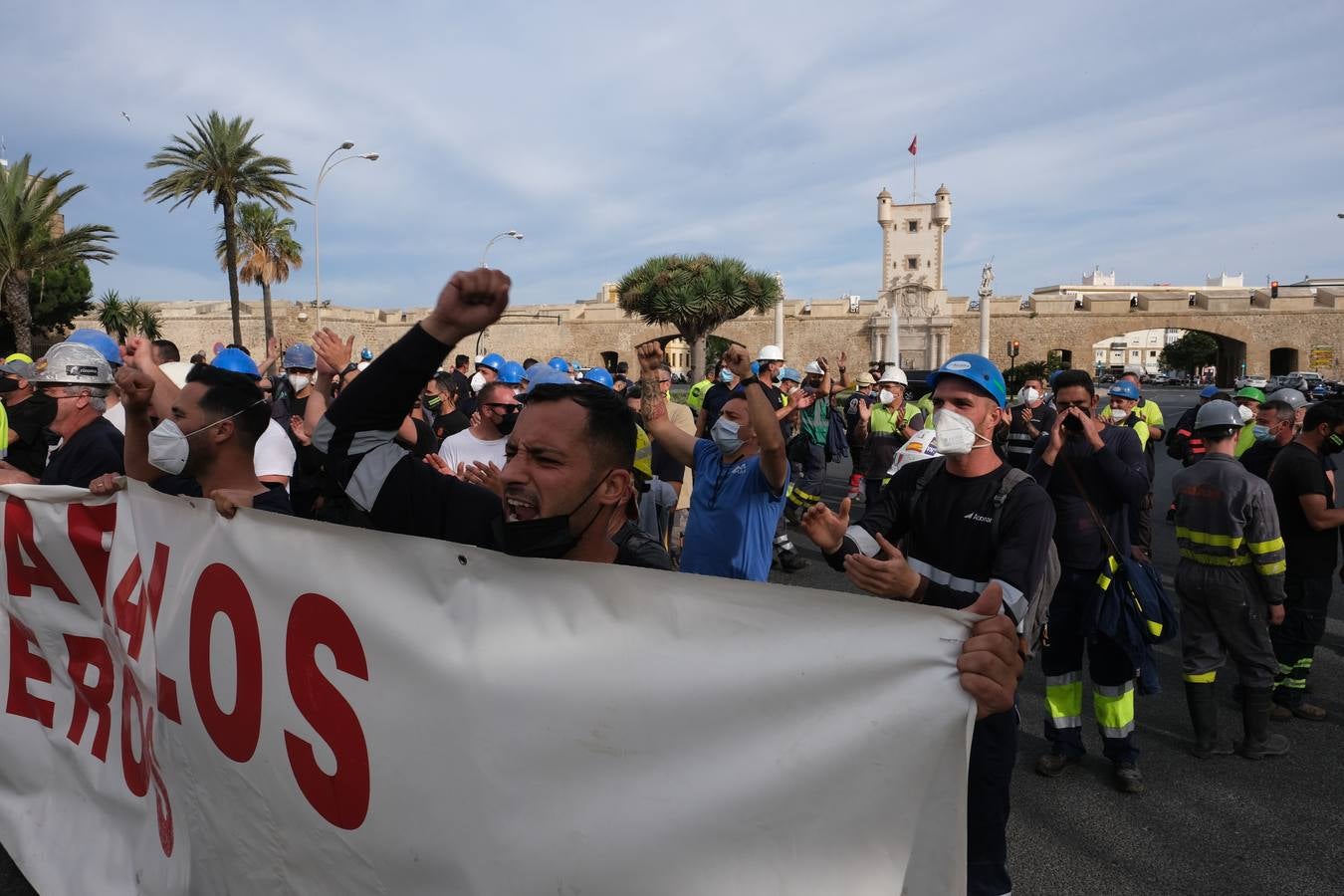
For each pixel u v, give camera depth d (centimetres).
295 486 436
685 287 3519
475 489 208
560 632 154
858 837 135
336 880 185
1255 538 423
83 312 4644
